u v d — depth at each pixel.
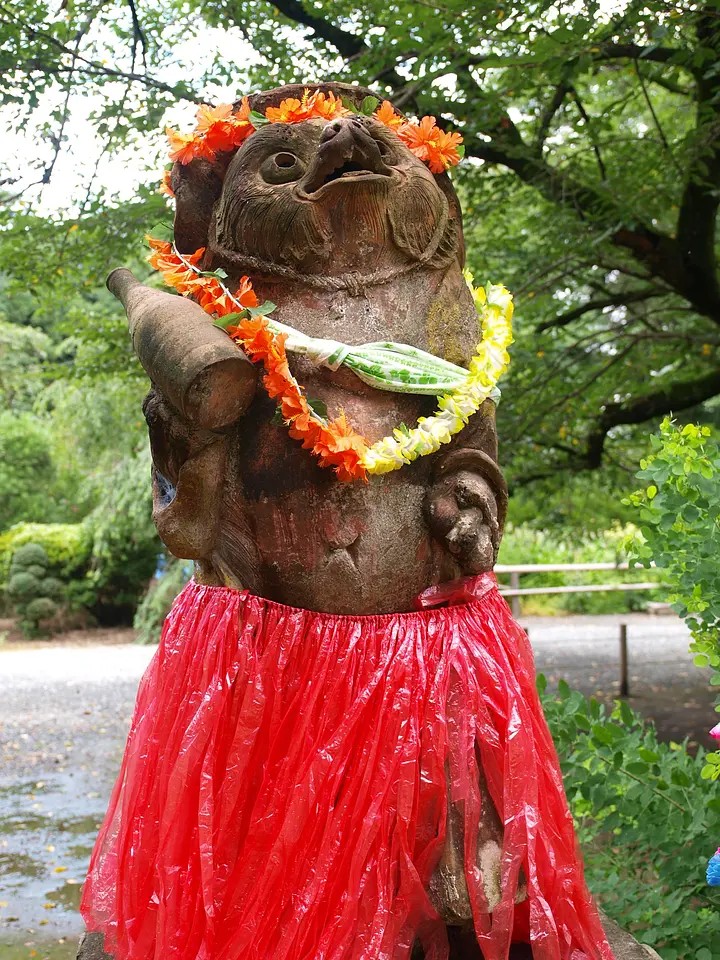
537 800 1.82
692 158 4.49
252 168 2.00
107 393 8.94
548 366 6.16
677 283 5.52
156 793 1.90
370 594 1.91
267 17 4.57
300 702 1.84
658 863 2.80
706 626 2.49
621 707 2.89
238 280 2.01
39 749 7.08
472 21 3.50
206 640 1.91
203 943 1.69
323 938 1.68
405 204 1.97
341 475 1.82
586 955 1.84
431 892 1.77
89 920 1.98
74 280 5.77
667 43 4.20
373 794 1.77
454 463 1.99
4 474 15.05
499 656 1.95
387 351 1.91
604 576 13.54
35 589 13.41
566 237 5.14
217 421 1.82
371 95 2.22
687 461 2.43
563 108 5.54
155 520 1.96
